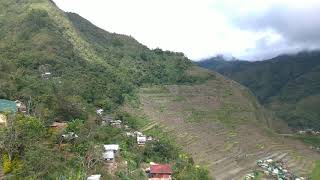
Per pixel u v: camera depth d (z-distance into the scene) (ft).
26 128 309.42
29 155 287.69
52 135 339.36
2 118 342.85
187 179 397.60
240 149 645.51
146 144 465.47
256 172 545.85
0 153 293.64
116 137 441.68
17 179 272.51
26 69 549.95
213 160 564.71
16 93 425.28
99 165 339.16
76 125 379.35
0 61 505.25
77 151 338.34
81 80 607.37
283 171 574.56
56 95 447.83
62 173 295.48
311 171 594.65
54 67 606.14
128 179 351.46
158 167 396.16
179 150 525.75
